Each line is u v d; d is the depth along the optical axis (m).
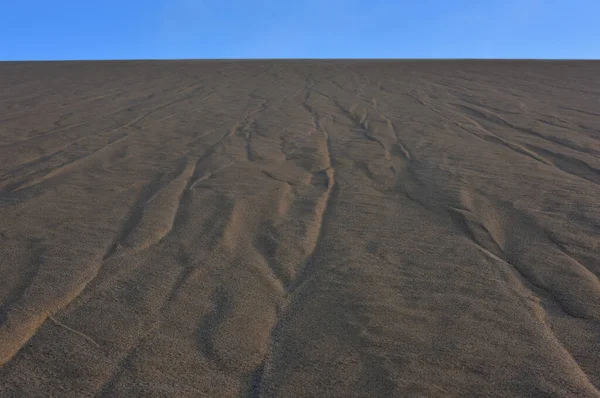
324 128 6.37
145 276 2.20
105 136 5.77
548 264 2.36
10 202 3.28
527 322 1.87
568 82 11.15
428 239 2.69
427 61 17.64
